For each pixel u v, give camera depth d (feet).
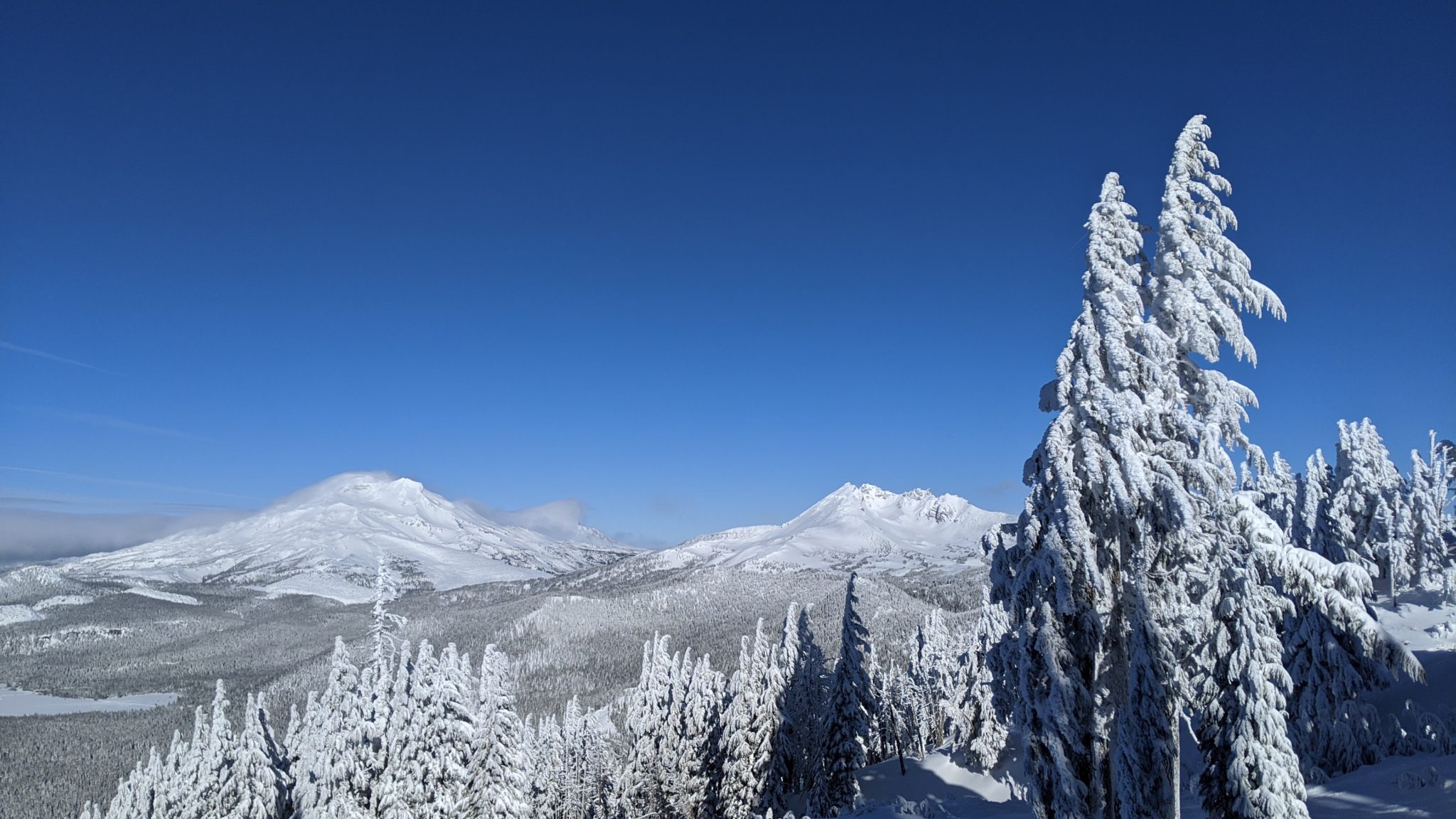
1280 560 60.85
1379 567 224.33
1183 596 55.88
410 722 121.70
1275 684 60.90
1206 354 55.01
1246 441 56.70
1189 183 57.31
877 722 209.36
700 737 179.32
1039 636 56.13
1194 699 59.98
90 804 196.75
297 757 147.74
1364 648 57.00
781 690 180.96
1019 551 61.57
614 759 214.28
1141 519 54.70
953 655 244.83
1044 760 55.77
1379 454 219.00
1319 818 75.66
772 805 175.42
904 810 126.00
